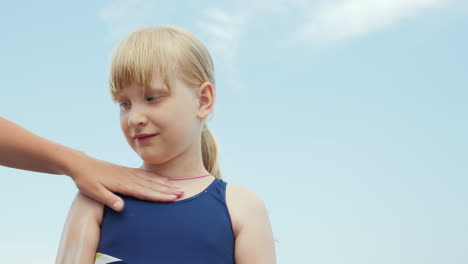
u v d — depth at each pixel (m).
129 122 1.52
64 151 1.58
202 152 1.94
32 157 1.56
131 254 1.45
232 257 1.53
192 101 1.61
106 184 1.54
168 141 1.54
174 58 1.58
